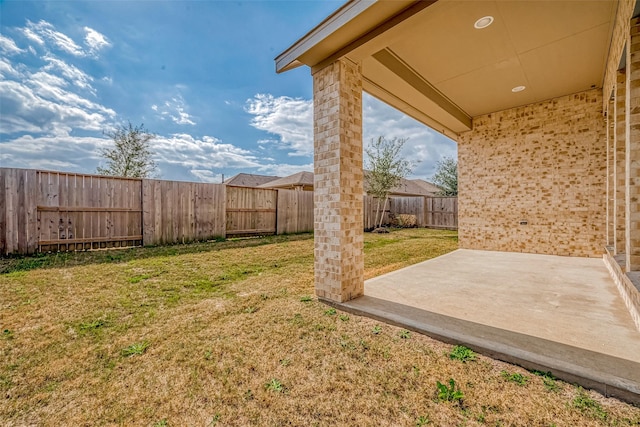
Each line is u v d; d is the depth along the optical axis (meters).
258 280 4.62
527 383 1.97
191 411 1.76
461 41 4.06
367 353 2.38
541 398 1.82
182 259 6.06
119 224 7.13
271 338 2.65
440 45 4.16
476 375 2.07
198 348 2.48
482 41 4.06
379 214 14.52
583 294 3.71
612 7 3.37
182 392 1.93
